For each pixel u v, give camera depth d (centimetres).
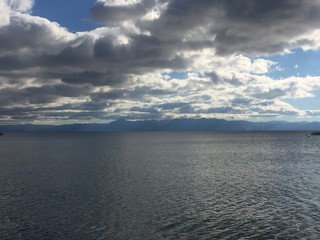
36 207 4638
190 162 10238
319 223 3912
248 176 7375
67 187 6028
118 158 11488
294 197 5234
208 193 5528
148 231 3688
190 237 3519
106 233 3631
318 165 9469
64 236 3550
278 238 3481
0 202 4922
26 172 7938
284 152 14275
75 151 14938
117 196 5306
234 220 4053
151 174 7619
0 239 3472
